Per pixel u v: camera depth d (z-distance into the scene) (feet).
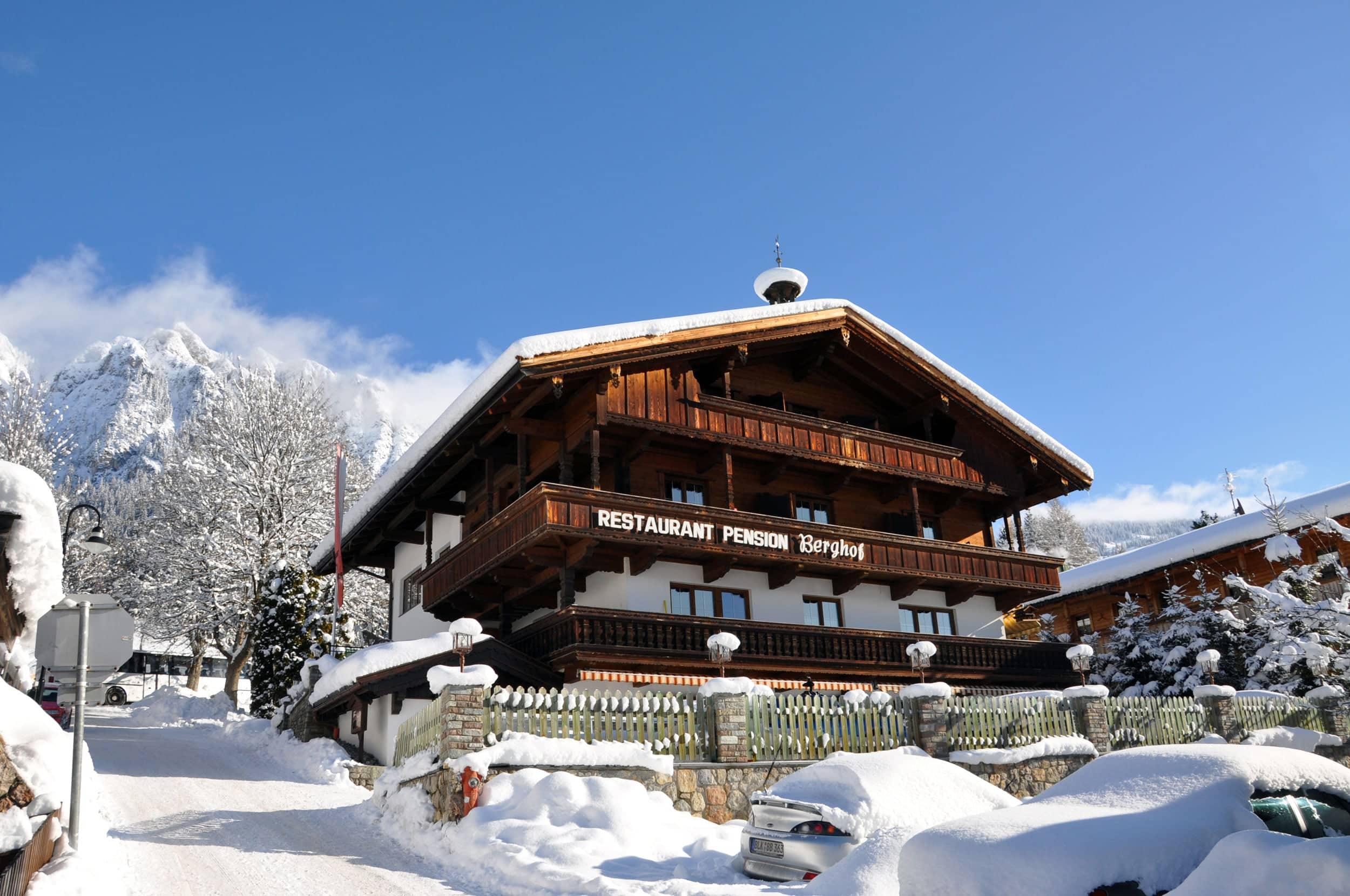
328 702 79.97
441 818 45.09
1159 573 116.26
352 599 143.33
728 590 80.89
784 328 83.92
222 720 111.34
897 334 90.58
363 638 146.72
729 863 38.65
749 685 53.93
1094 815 25.63
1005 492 97.45
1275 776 27.71
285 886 36.17
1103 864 23.39
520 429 75.97
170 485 155.94
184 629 146.61
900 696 59.82
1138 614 108.68
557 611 70.33
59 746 28.12
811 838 35.70
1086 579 123.95
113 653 34.73
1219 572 112.47
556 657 69.31
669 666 72.08
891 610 89.35
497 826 41.14
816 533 81.00
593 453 72.43
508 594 79.92
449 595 81.25
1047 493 100.94
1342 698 79.46
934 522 96.84
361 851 43.32
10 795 26.66
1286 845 19.11
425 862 41.24
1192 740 71.82
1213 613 97.86
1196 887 19.69
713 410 79.30
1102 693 66.64
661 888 33.53
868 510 91.86
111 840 42.73
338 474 108.27
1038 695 65.62
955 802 38.50
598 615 69.26
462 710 46.52
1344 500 100.42
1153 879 23.57
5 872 24.64
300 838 45.75
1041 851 23.76
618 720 50.70
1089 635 122.93
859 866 30.17
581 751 47.73
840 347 90.27
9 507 27.81
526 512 71.51
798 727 55.21
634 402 74.90
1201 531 114.83
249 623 138.82
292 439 151.33
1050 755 61.72
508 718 48.01
